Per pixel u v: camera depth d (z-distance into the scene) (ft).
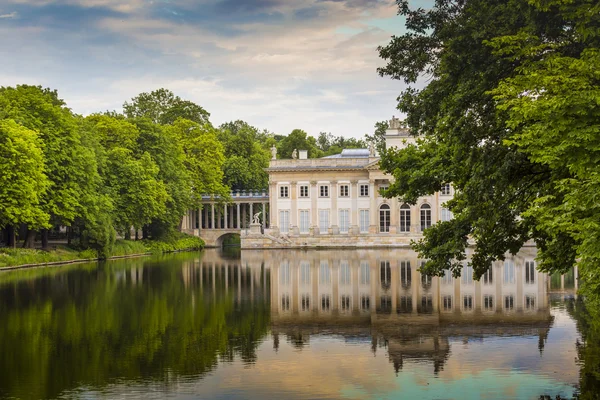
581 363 114.01
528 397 96.63
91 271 284.61
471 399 96.37
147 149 446.19
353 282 241.55
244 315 169.07
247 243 483.92
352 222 498.69
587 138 82.28
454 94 112.88
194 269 299.58
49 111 325.21
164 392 101.24
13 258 296.30
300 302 191.72
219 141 573.33
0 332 144.66
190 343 134.72
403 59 124.36
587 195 79.56
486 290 212.64
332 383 105.60
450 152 118.01
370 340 137.49
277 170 501.15
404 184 133.90
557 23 101.35
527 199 111.45
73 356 123.03
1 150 284.82
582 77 86.17
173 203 450.30
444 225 128.88
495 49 105.19
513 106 90.74
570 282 232.12
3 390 102.01
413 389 101.71
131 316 165.78
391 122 497.46
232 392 101.30
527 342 131.03
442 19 122.11
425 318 162.61
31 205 298.56
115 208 386.73
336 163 504.02
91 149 359.25
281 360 120.67
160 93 574.97
